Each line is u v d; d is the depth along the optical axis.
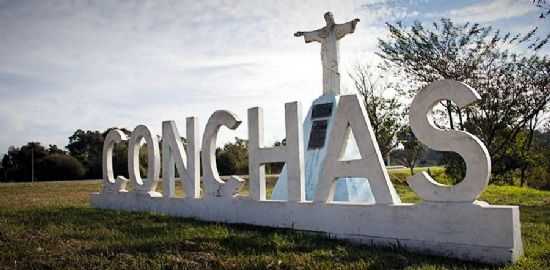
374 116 25.03
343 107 7.12
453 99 5.98
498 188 16.78
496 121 20.61
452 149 5.96
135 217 9.55
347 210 6.89
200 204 9.25
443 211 5.96
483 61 20.86
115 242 6.78
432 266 5.10
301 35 10.60
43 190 24.70
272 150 7.97
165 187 10.20
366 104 25.12
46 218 9.85
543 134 23.28
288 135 7.73
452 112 21.39
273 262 5.38
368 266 5.15
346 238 6.87
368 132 6.80
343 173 7.02
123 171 39.41
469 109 20.81
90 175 48.16
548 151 23.50
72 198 17.66
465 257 5.74
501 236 5.49
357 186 9.02
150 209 10.53
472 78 20.72
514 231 5.44
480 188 5.70
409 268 5.02
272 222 7.88
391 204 6.48
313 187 9.11
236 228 7.91
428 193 6.11
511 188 16.88
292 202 7.60
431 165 35.00
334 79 9.97
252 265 5.31
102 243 6.79
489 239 5.57
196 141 9.62
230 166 35.22
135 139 11.14
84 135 53.53
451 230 5.88
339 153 7.12
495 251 5.52
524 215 9.48
